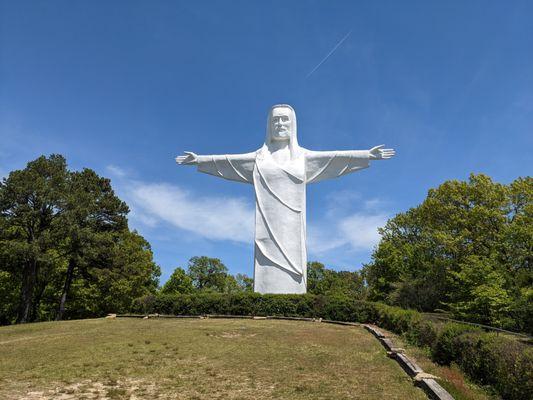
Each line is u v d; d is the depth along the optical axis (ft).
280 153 125.70
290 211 119.85
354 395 37.24
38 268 156.87
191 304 102.58
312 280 283.79
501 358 38.40
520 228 110.01
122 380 41.88
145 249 213.87
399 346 59.67
